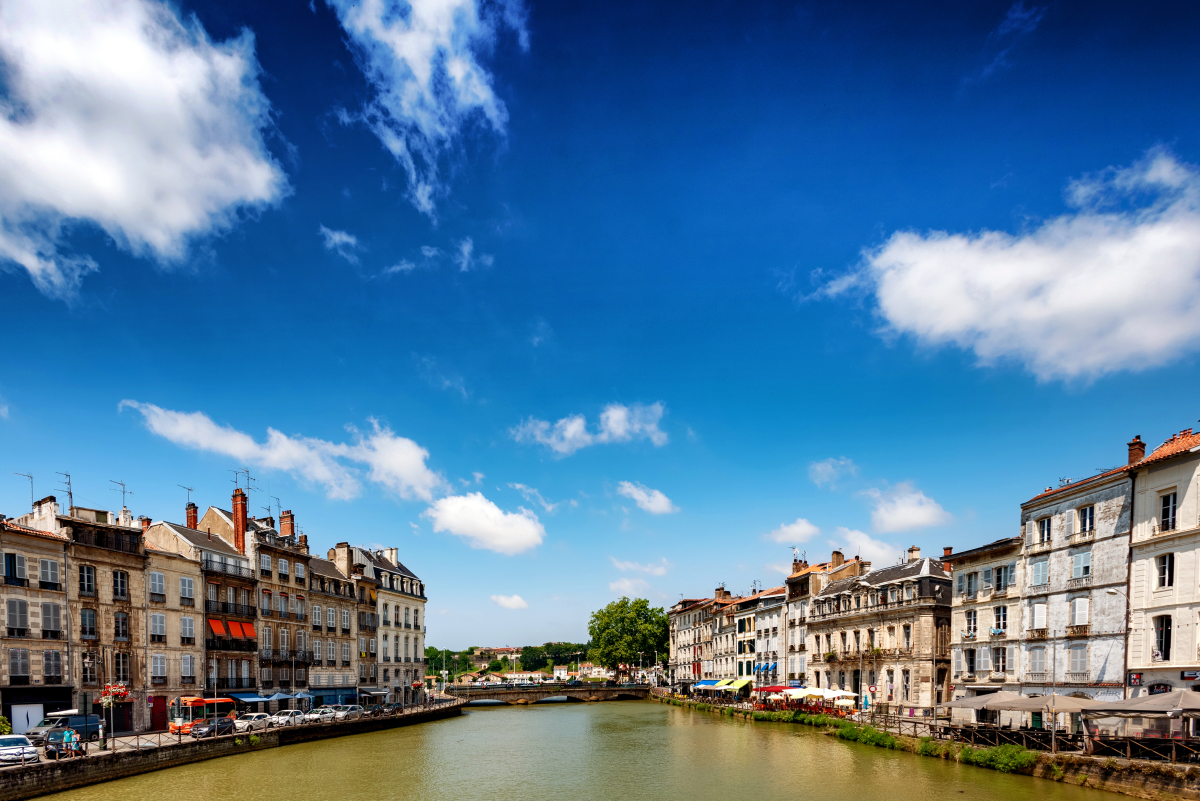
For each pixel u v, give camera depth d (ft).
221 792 120.67
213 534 221.25
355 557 286.46
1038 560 147.33
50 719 146.92
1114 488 128.98
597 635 458.91
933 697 193.77
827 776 130.00
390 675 297.94
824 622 250.16
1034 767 118.73
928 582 199.82
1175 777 92.99
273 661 222.69
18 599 145.28
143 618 175.22
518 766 152.15
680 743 187.11
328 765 151.84
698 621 380.58
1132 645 122.01
